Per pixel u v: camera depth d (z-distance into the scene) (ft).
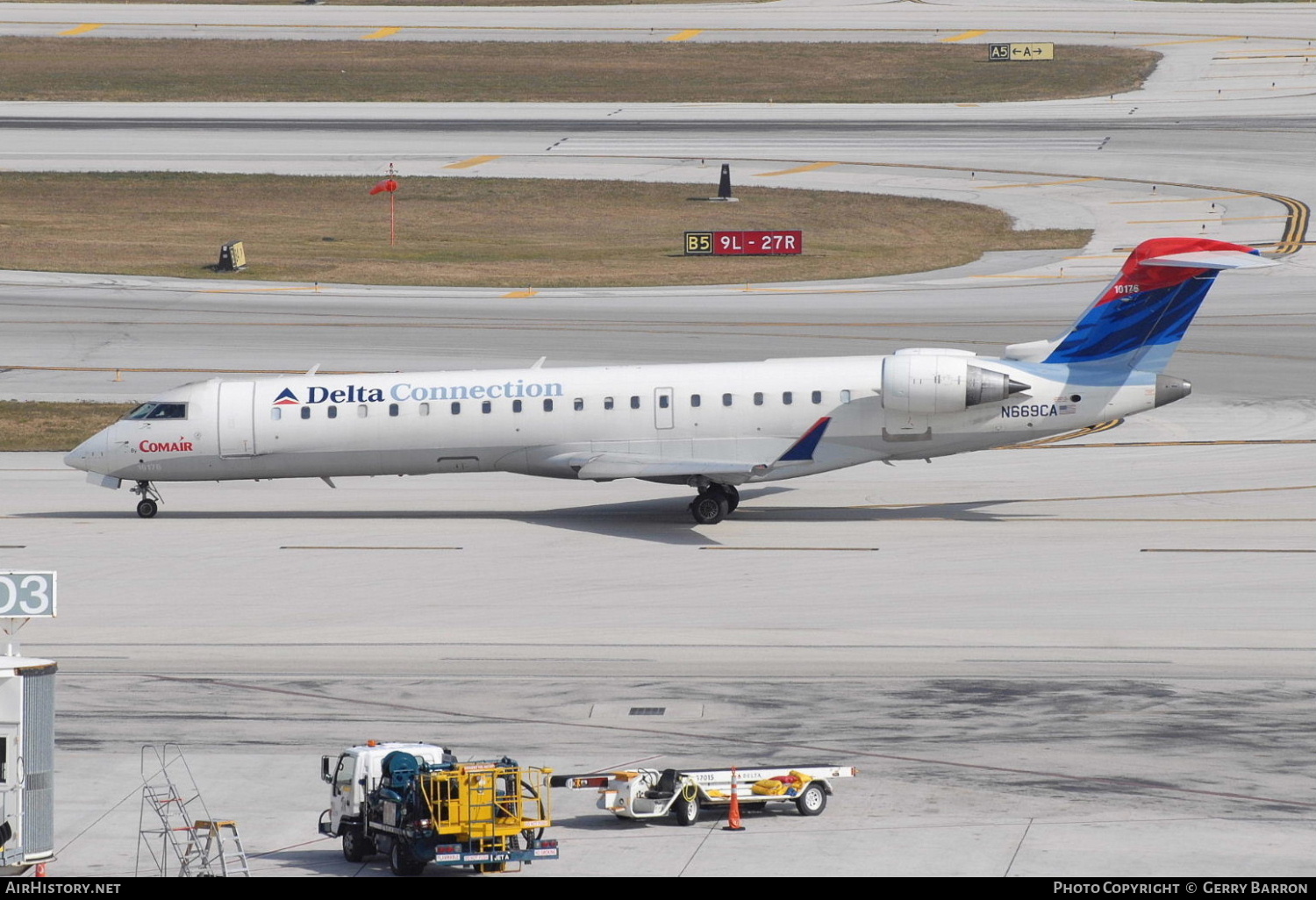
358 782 257.75
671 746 307.58
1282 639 386.93
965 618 411.34
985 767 292.40
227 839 264.93
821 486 608.19
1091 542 499.10
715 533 524.52
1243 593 432.66
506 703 339.77
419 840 243.81
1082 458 635.66
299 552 501.56
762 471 526.16
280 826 270.67
